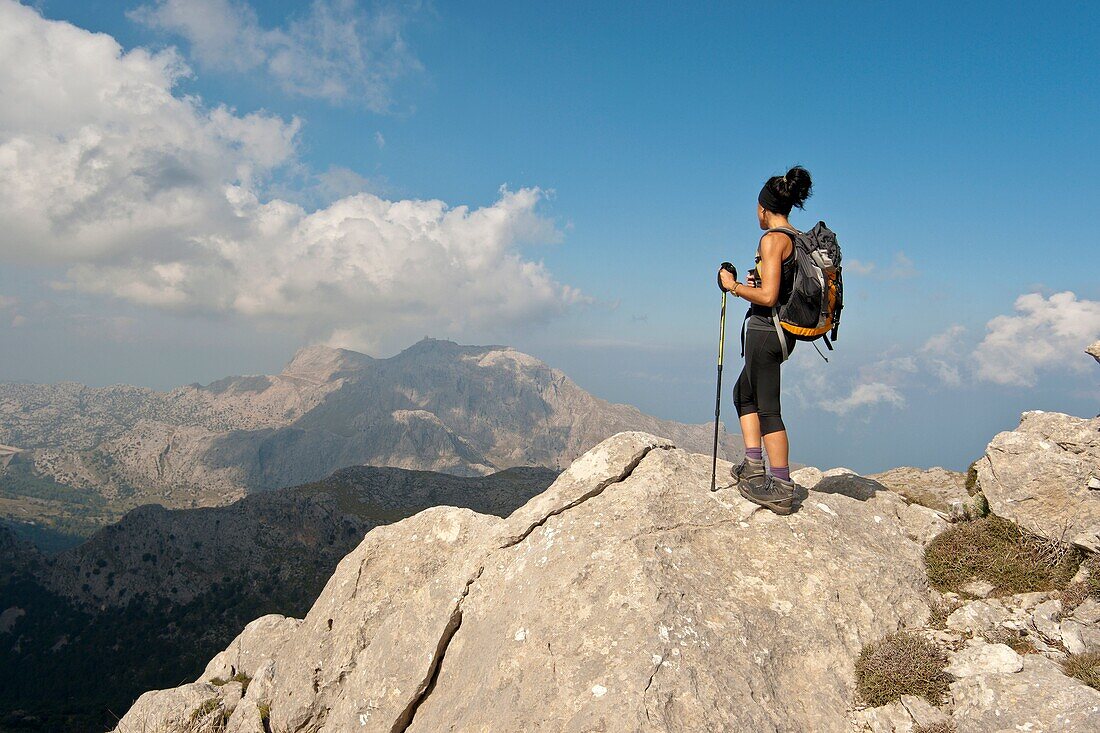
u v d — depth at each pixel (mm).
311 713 4234
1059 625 3029
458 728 3002
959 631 3129
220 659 5684
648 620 2848
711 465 3982
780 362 3352
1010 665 2693
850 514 3750
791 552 3338
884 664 2877
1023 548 3576
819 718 2748
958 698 2676
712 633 2859
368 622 4422
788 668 2900
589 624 2941
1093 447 3537
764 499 3502
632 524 3355
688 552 3270
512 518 3752
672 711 2537
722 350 3609
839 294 3113
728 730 2531
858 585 3246
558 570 3254
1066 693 2471
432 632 3566
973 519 3975
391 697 3529
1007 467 3758
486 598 3512
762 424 3475
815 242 3127
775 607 3092
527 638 3031
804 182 3168
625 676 2648
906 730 2652
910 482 5738
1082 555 3412
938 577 3561
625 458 3791
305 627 4633
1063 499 3527
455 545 4641
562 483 3811
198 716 4738
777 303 3209
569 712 2652
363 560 4688
